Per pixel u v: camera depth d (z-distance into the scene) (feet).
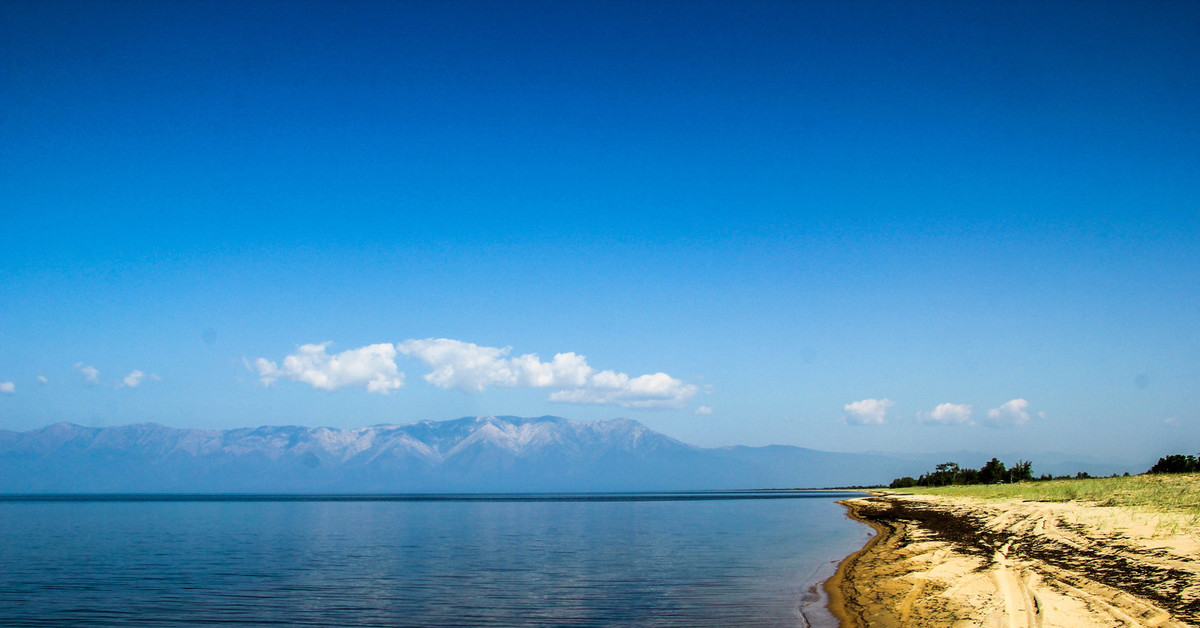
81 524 321.11
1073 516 147.74
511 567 144.15
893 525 232.32
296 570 142.10
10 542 215.31
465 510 517.96
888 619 75.51
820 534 224.33
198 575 134.82
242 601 106.01
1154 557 87.20
